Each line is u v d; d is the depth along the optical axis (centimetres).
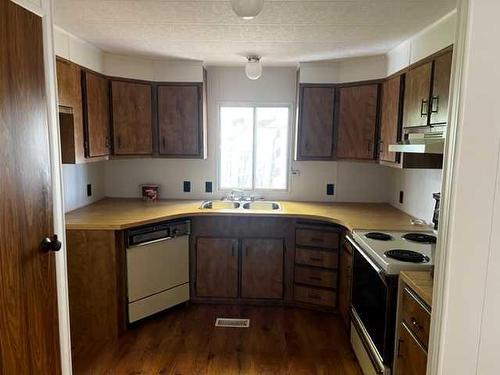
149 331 291
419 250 214
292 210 333
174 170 384
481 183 113
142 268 294
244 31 248
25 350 141
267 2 197
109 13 214
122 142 328
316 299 326
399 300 182
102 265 271
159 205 348
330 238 314
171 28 242
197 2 197
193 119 350
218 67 371
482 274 116
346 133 338
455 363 120
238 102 377
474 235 115
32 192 143
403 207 330
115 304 275
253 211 323
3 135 125
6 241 129
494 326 118
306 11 209
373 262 206
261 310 332
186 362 250
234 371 241
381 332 196
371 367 214
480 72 110
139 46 288
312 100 345
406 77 264
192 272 341
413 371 163
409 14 208
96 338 277
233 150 388
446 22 207
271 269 337
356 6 200
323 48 288
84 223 271
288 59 329
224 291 341
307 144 350
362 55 310
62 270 167
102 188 378
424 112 233
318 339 282
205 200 380
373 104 317
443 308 119
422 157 247
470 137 112
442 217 120
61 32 246
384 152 304
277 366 247
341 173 378
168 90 346
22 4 136
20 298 137
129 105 330
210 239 336
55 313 162
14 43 131
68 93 257
